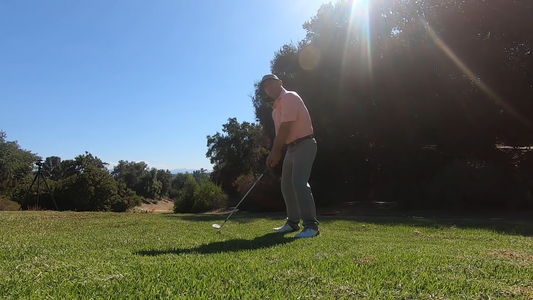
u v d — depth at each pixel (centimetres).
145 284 179
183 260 240
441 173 1395
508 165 1391
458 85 1375
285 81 1783
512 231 651
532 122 1321
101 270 206
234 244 327
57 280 186
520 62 1309
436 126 1426
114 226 494
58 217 657
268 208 1762
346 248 308
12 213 759
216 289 173
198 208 2003
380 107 1537
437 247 340
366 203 1658
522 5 1232
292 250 289
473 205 1359
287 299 161
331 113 1623
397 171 1516
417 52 1409
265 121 1902
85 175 2653
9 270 208
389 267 224
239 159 3719
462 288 184
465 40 1325
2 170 4012
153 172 7250
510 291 181
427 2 1426
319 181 1769
